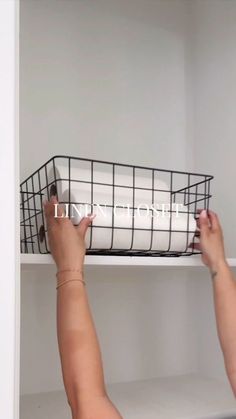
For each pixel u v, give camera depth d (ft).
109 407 2.39
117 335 4.08
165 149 4.44
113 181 3.07
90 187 2.99
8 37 2.38
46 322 3.82
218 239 3.15
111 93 4.26
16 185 2.34
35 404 3.48
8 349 2.25
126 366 4.09
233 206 3.99
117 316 4.09
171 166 4.45
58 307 2.60
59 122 4.01
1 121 2.34
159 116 4.45
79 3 4.20
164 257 3.05
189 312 4.39
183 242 3.12
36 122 3.92
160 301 4.29
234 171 4.01
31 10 4.00
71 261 2.63
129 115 4.32
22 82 3.90
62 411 3.33
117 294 4.12
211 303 4.23
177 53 4.57
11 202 2.31
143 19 4.48
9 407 2.22
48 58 4.03
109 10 4.33
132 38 4.41
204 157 4.39
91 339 2.52
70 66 4.11
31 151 3.87
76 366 2.45
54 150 3.96
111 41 4.31
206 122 4.38
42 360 3.77
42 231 3.15
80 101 4.12
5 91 2.35
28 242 3.63
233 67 4.09
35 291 3.80
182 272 4.39
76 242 2.68
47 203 2.86
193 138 4.54
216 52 4.30
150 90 4.44
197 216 3.27
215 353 4.16
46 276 3.85
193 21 4.58
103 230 2.87
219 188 4.17
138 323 4.17
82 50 4.18
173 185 4.42
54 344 3.83
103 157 4.16
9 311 2.26
